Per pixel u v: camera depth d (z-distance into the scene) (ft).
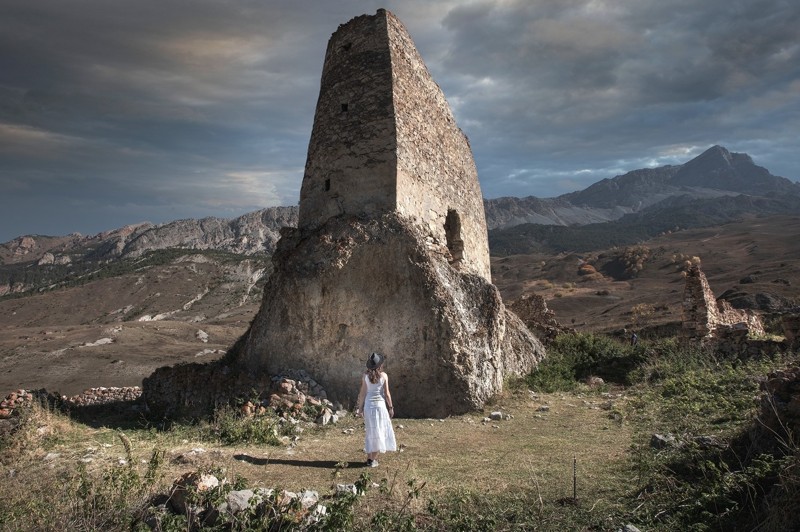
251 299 390.21
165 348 166.81
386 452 27.86
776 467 17.34
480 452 27.43
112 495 19.21
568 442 29.12
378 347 41.37
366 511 18.57
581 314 227.61
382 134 46.83
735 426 26.78
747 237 422.00
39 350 159.94
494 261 529.04
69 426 33.86
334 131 49.08
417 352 40.96
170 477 22.59
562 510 18.51
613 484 21.07
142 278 419.74
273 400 37.04
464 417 38.17
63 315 357.00
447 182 56.03
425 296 41.86
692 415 31.65
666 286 282.36
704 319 58.90
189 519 16.84
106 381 126.62
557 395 46.93
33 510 18.37
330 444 30.42
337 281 42.63
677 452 23.27
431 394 40.09
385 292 42.52
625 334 96.48
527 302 84.17
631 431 30.66
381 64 48.85
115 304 378.94
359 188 46.52
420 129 51.60
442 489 20.99
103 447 29.45
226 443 31.19
